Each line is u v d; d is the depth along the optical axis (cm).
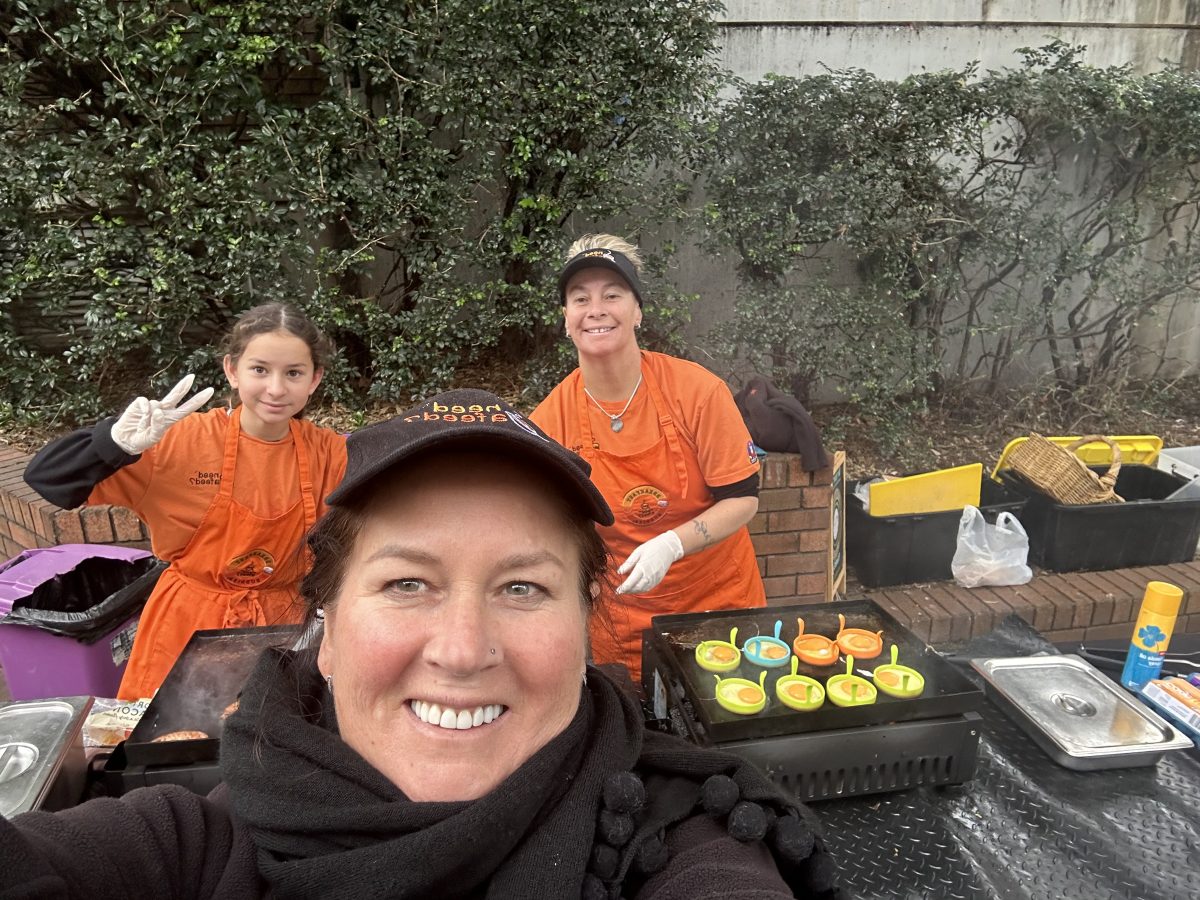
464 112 424
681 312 460
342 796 83
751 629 186
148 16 385
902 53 523
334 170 428
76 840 78
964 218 496
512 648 82
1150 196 523
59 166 402
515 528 82
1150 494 438
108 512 326
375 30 418
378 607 83
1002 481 430
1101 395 569
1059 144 519
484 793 83
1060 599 367
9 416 429
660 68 435
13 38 413
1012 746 171
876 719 152
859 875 136
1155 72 553
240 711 98
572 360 450
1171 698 180
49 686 267
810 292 470
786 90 468
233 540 231
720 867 82
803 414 360
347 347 474
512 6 407
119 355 428
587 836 82
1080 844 142
